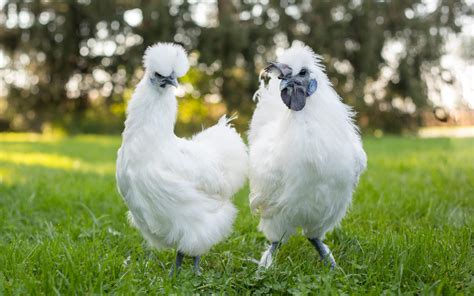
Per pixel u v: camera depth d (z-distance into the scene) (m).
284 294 0.88
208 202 0.96
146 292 0.87
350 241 1.13
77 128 5.39
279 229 1.03
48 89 5.34
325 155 0.94
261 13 5.10
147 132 0.92
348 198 1.02
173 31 5.01
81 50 5.30
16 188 1.70
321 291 0.84
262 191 1.01
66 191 1.62
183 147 0.96
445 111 5.43
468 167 2.07
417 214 1.38
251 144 1.12
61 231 1.18
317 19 4.99
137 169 0.92
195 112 5.25
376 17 5.18
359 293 0.85
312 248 1.15
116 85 5.25
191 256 1.04
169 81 0.92
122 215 1.36
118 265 0.94
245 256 1.12
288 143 0.95
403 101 5.32
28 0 5.03
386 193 1.55
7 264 0.95
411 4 5.20
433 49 5.27
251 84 5.01
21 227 1.28
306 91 0.95
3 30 5.13
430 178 1.82
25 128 5.79
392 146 3.47
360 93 5.14
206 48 4.91
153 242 1.02
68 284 0.84
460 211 1.36
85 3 5.04
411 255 0.96
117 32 5.05
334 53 5.07
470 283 0.89
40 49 5.14
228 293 0.88
